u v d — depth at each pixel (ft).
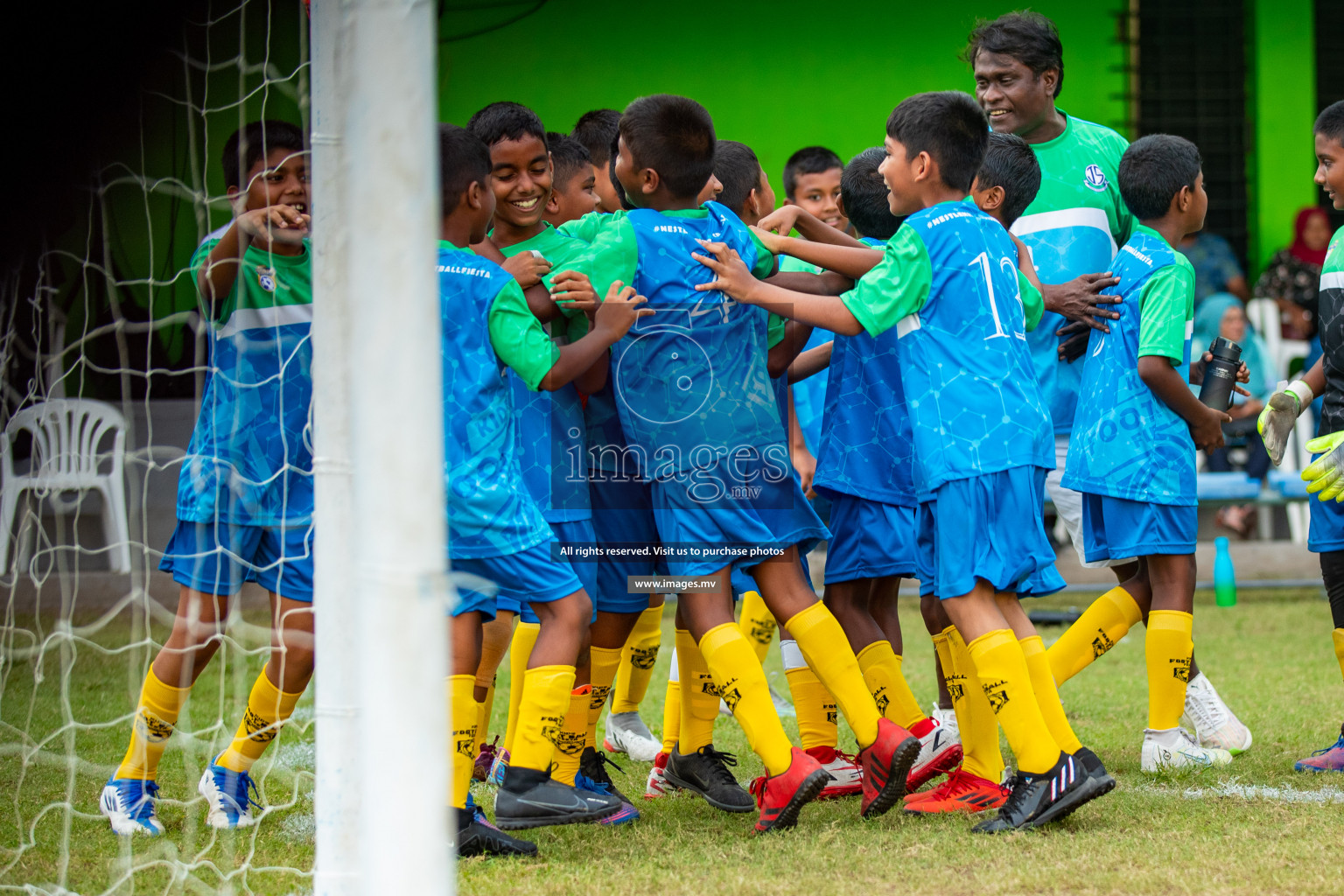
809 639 34.24
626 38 116.67
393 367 19.66
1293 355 108.17
